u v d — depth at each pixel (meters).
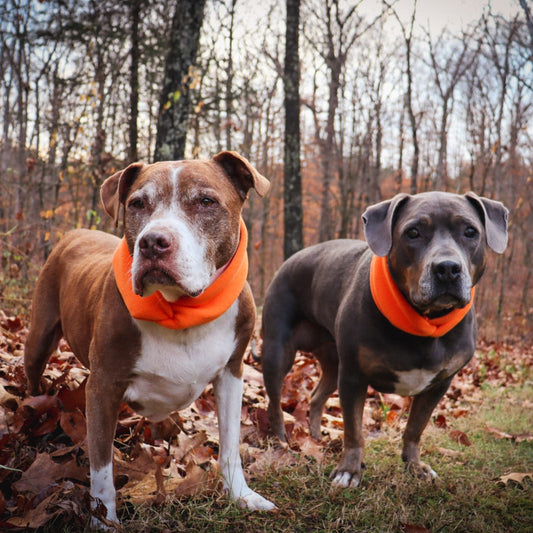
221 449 2.83
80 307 2.87
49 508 2.39
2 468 2.58
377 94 23.50
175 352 2.51
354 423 3.30
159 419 2.79
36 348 3.24
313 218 30.28
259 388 4.67
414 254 2.95
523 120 17.72
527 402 5.90
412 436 3.54
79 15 10.88
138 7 10.48
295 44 11.41
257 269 24.33
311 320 4.01
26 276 6.89
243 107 17.20
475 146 18.61
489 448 4.17
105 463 2.44
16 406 3.16
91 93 9.45
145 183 2.37
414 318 2.98
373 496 3.01
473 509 2.99
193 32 7.80
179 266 2.18
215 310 2.47
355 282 3.37
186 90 7.79
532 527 2.84
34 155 10.18
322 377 4.20
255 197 22.42
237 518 2.64
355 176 23.67
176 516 2.59
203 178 2.39
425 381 3.23
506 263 17.97
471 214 3.01
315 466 3.41
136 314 2.34
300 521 2.71
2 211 8.63
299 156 11.39
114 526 2.37
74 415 3.08
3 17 12.23
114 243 3.33
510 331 14.26
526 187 17.92
